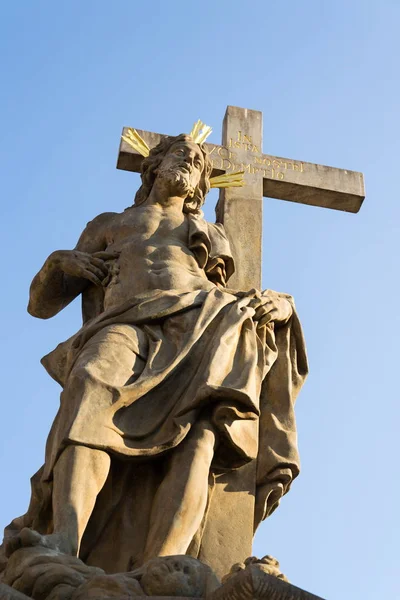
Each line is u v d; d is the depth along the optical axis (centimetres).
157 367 1205
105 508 1165
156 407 1188
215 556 1198
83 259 1366
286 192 1692
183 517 1125
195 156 1467
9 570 1011
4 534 1193
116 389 1159
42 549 1023
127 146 1625
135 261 1345
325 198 1705
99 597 908
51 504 1149
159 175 1444
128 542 1152
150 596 902
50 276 1386
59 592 950
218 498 1232
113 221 1420
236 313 1275
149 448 1155
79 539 1074
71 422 1133
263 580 833
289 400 1316
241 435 1217
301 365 1364
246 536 1217
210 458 1179
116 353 1203
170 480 1152
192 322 1256
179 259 1359
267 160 1691
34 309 1427
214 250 1400
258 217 1614
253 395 1205
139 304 1270
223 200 1625
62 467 1118
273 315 1323
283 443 1280
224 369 1217
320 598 840
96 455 1127
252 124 1723
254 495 1248
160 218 1405
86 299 1385
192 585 933
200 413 1198
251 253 1569
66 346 1312
